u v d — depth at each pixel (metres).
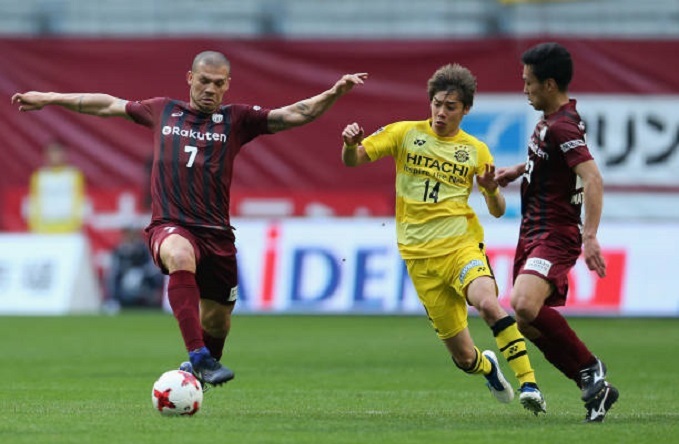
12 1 89.94
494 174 31.58
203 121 32.19
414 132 33.25
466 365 33.31
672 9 84.56
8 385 39.22
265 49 82.75
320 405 33.25
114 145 82.75
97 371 44.75
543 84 29.80
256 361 49.56
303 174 82.00
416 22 88.19
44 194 83.00
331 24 88.50
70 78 83.75
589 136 81.00
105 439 24.73
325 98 32.25
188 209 31.66
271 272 76.50
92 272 81.81
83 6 89.50
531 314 28.95
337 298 75.12
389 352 53.72
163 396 28.84
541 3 86.06
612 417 30.31
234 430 26.34
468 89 32.50
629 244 73.25
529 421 29.09
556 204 29.72
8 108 83.56
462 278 31.86
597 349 55.31
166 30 89.44
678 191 80.31
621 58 80.75
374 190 81.56
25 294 80.50
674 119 80.44
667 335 63.25
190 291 30.33
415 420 29.11
